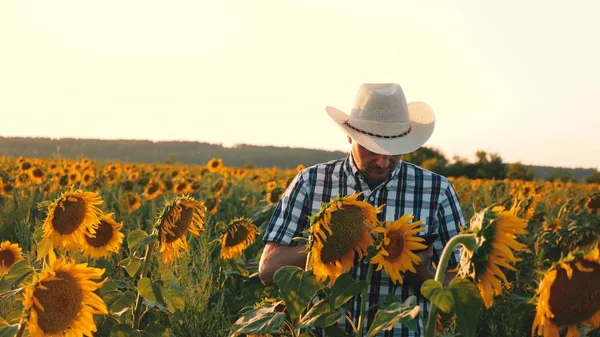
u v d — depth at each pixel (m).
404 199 3.59
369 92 3.53
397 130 3.49
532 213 8.48
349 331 3.42
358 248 2.58
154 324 3.37
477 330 5.14
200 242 6.19
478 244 2.02
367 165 3.48
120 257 5.80
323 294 3.24
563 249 6.89
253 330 2.67
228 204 11.02
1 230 8.38
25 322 2.30
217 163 18.91
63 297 2.36
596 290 1.84
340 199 2.52
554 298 1.85
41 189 12.44
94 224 3.79
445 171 58.06
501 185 16.52
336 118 3.65
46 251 3.72
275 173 27.44
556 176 54.09
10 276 2.81
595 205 9.47
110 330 3.29
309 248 2.54
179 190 12.47
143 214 10.60
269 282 3.51
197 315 4.64
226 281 5.91
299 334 2.84
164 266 5.26
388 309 2.19
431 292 2.03
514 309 3.52
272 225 3.64
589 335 4.56
